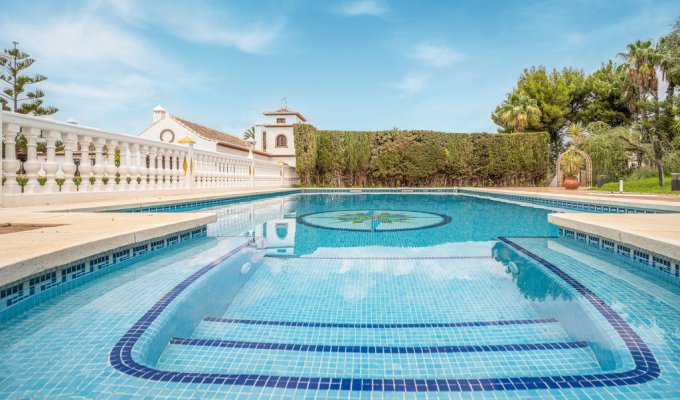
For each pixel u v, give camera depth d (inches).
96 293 98.7
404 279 128.6
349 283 123.7
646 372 60.0
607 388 54.3
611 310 91.0
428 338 81.4
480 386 55.2
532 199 491.8
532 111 1072.2
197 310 99.0
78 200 240.4
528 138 953.5
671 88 900.6
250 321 91.8
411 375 64.2
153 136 1079.0
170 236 163.6
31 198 212.1
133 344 68.9
